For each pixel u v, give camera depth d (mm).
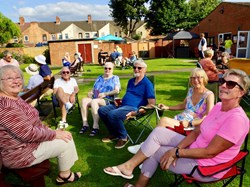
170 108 3555
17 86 2184
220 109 2078
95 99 4082
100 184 2719
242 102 5703
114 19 38625
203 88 3207
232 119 1869
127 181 2773
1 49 24734
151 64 16500
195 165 2020
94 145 3697
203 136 2127
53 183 2746
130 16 35500
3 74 2121
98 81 4562
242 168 2059
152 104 3641
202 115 3182
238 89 1892
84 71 14180
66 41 22125
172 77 10070
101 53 19047
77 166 3098
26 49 25078
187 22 30516
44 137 2234
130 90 3906
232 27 19594
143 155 2309
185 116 3262
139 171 2961
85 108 4176
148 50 27109
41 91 4875
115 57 17266
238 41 17828
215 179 2000
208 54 5141
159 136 2291
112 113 3508
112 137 3834
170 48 27094
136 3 35125
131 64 14664
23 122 2047
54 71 15945
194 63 16500
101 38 21781
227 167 1927
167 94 6879
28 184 2498
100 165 3121
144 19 35594
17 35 35094
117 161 3213
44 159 2297
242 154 1999
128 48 25703
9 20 33438
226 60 7020
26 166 2174
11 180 2500
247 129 1896
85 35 51469
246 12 17688
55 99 4609
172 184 2559
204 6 35094
